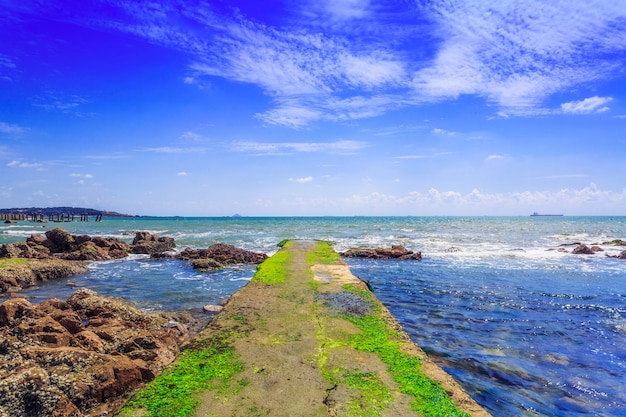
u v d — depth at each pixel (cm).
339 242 3941
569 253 3131
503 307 1405
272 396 538
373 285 1808
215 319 894
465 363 888
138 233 3597
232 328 826
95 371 692
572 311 1356
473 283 1866
